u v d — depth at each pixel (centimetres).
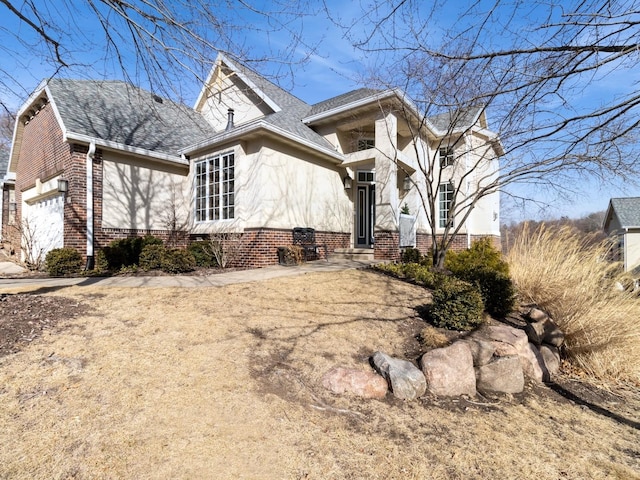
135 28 467
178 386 325
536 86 385
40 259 1055
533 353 490
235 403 310
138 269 900
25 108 1151
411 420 324
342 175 1288
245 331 457
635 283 613
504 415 359
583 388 476
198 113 1452
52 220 1062
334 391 353
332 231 1227
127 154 1025
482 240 955
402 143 1358
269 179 972
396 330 504
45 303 498
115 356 366
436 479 246
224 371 360
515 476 257
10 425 254
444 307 514
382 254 1086
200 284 690
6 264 1180
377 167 1118
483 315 548
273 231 977
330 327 491
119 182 1016
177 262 875
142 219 1072
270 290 644
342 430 295
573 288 634
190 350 395
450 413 347
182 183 1199
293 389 348
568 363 555
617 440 329
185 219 1194
